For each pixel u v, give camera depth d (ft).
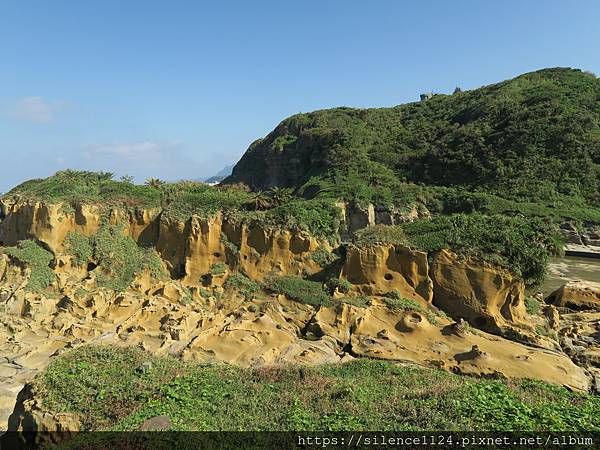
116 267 103.45
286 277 94.53
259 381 58.34
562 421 41.50
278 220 100.01
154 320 86.74
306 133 363.76
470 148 285.64
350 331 79.97
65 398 50.42
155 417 44.86
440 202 248.93
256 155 435.94
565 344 78.33
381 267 88.02
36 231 112.27
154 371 57.88
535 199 241.96
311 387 55.52
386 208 238.07
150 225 112.16
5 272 105.50
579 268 181.37
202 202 109.60
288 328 82.74
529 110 293.02
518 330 77.56
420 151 306.55
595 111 282.36
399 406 47.73
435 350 73.61
